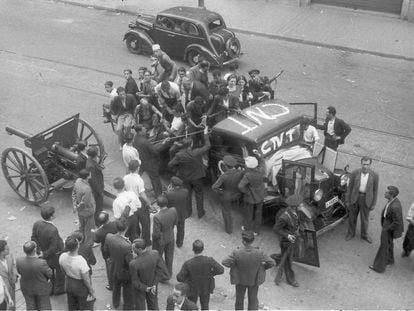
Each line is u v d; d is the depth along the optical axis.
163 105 13.75
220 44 18.23
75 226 12.11
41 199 12.38
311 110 16.22
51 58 19.41
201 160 11.77
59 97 17.17
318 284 10.62
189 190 11.93
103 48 20.11
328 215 11.68
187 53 18.81
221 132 12.04
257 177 11.06
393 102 16.75
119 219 9.34
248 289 9.44
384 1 22.28
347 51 19.92
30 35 21.08
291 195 10.66
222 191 11.53
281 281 10.70
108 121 14.89
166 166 13.32
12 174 13.73
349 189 11.30
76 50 19.95
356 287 10.55
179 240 11.32
